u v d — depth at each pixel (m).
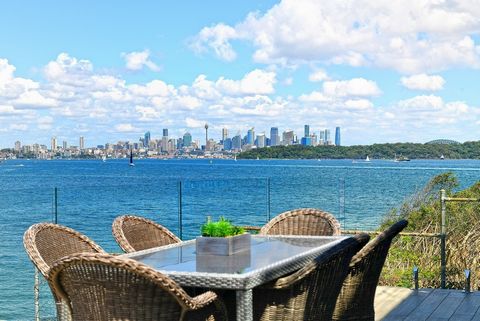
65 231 4.88
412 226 9.40
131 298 3.49
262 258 4.41
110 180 53.88
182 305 3.51
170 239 5.99
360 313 4.72
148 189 29.08
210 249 4.45
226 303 4.21
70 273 3.56
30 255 4.21
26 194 12.94
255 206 24.78
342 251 4.18
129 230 5.71
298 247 4.96
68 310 3.81
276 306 4.08
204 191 26.70
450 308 6.26
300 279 3.96
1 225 11.74
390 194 30.05
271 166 98.25
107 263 3.39
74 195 24.91
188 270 3.99
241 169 82.62
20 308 7.42
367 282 4.69
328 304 4.33
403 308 6.27
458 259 8.48
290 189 36.91
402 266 8.80
